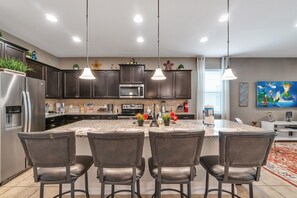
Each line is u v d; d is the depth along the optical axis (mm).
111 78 5656
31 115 3350
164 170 1663
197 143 1549
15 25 3459
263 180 2932
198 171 2441
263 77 6094
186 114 5488
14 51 3418
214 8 2869
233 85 6082
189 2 2693
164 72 5660
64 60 6000
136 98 5617
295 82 6035
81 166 1781
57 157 1550
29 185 2719
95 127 2510
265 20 3293
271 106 6039
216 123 3000
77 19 3227
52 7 2818
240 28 3643
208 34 3969
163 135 1487
